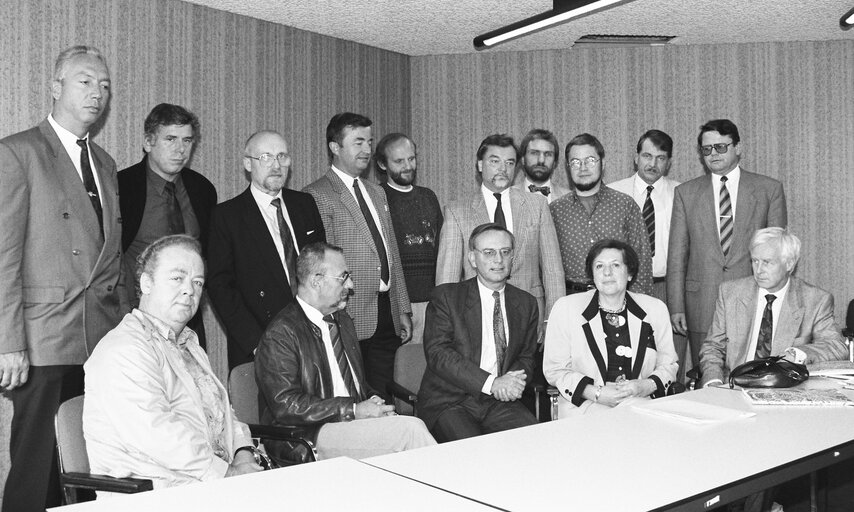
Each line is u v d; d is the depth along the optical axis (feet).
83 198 10.46
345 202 13.89
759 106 19.70
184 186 13.03
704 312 15.51
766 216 15.40
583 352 11.53
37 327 10.02
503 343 11.73
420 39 18.69
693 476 6.43
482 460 6.89
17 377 9.76
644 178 17.04
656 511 5.65
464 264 14.10
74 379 10.40
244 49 16.52
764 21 17.40
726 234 15.42
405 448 9.44
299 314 10.35
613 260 11.39
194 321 13.10
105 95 10.66
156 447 7.58
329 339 10.55
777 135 19.67
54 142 10.36
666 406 9.04
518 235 13.93
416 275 15.62
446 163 20.63
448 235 13.92
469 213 13.93
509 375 11.07
